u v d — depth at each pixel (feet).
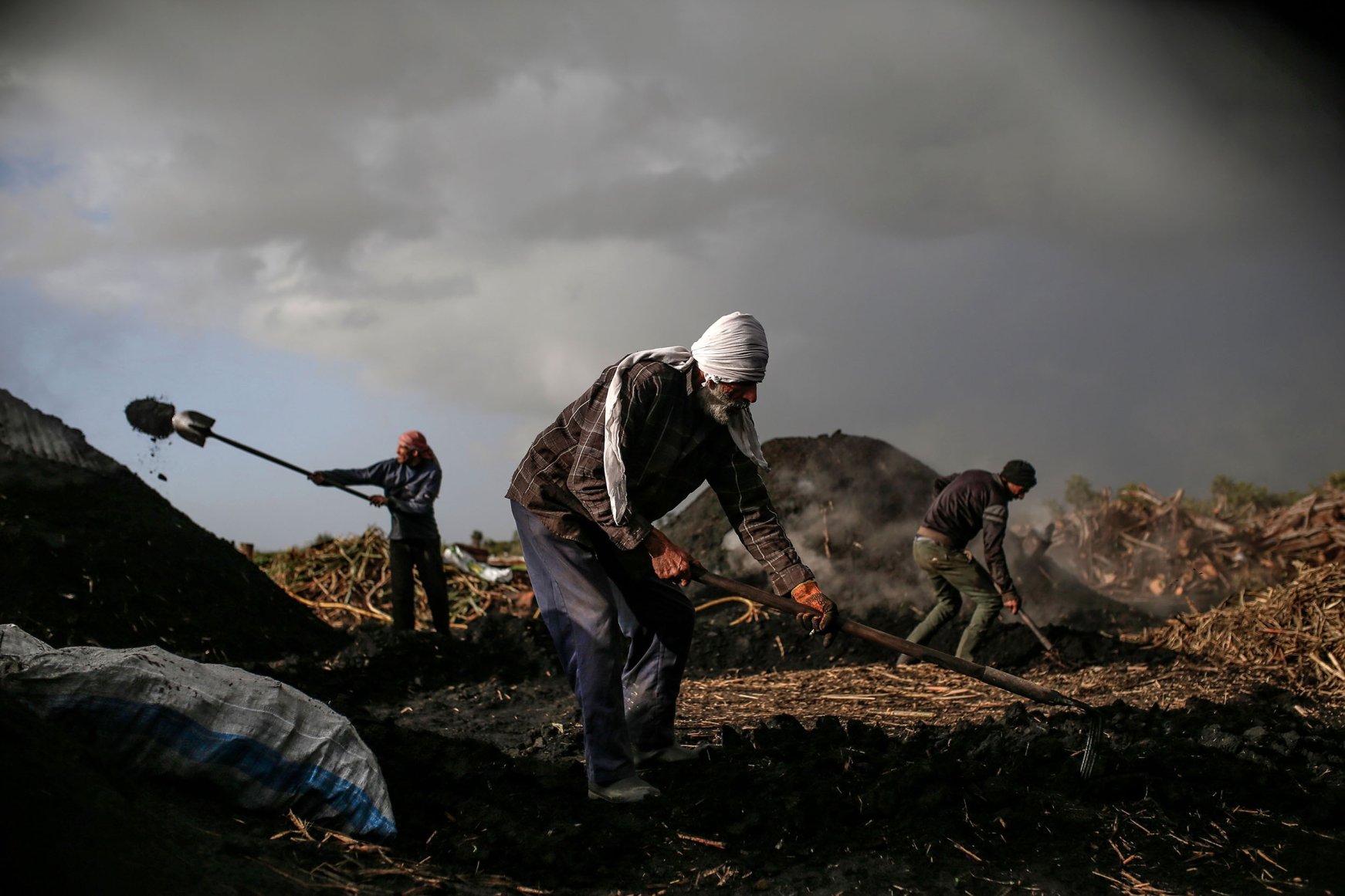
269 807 9.91
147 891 7.76
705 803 11.78
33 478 27.48
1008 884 10.27
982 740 14.57
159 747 9.61
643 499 12.59
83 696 9.51
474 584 41.70
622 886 10.13
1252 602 24.95
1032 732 14.52
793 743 13.89
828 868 10.59
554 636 12.47
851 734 14.48
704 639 28.12
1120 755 13.29
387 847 9.95
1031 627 24.29
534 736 16.89
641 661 13.83
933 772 12.12
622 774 12.17
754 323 12.02
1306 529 39.99
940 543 24.76
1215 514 45.21
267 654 26.45
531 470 12.51
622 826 11.41
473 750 13.02
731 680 23.79
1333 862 10.88
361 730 12.96
